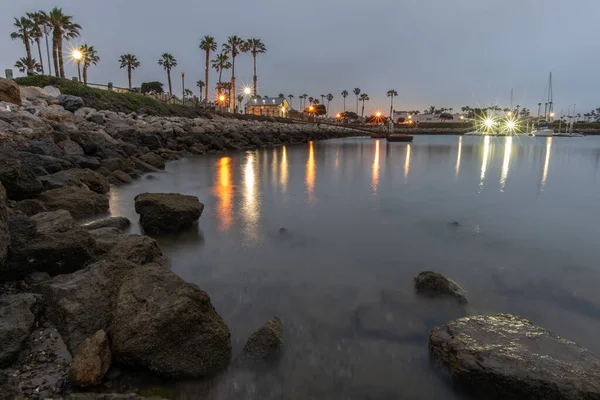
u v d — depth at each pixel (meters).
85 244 4.95
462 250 7.20
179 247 6.93
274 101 110.44
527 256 6.93
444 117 159.25
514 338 3.65
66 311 3.73
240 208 10.23
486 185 15.59
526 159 29.53
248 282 5.55
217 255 6.61
